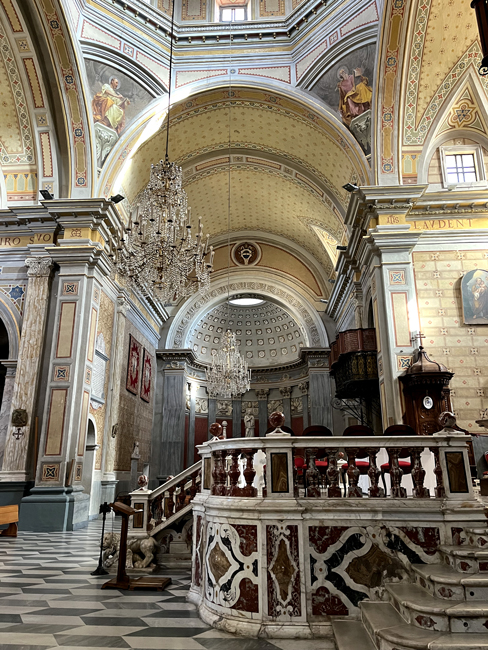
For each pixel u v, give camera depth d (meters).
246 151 16.77
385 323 11.16
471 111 12.01
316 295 22.30
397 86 11.52
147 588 5.46
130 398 16.92
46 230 12.69
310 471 4.57
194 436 24.12
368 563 4.20
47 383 11.59
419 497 4.43
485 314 11.11
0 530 9.91
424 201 11.77
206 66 13.69
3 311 12.45
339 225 16.86
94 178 12.73
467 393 10.73
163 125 14.09
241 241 22.95
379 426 14.02
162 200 9.32
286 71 13.51
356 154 12.52
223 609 4.31
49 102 12.30
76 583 5.64
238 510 4.44
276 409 26.02
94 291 12.56
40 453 11.05
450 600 3.48
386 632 3.21
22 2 10.72
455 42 10.96
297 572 4.15
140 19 13.03
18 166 13.17
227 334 19.17
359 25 11.78
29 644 3.50
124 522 5.70
